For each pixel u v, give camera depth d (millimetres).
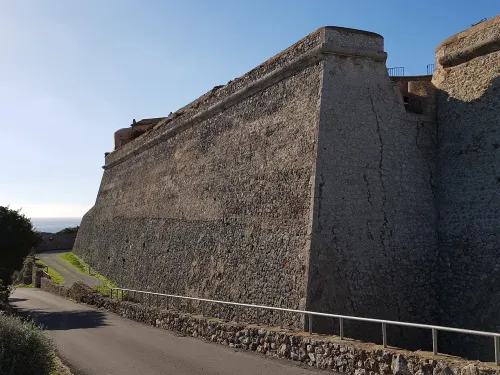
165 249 20516
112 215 30359
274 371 8555
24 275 36844
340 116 12602
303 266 11641
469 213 12297
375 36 13359
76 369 9461
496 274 11289
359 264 11844
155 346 11469
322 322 11133
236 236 15188
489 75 12586
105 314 18141
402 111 13406
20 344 7867
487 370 6219
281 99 14383
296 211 12539
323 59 12875
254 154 15188
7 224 24297
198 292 16547
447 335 12055
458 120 13195
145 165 26266
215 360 9688
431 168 13422
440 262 12672
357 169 12453
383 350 7617
